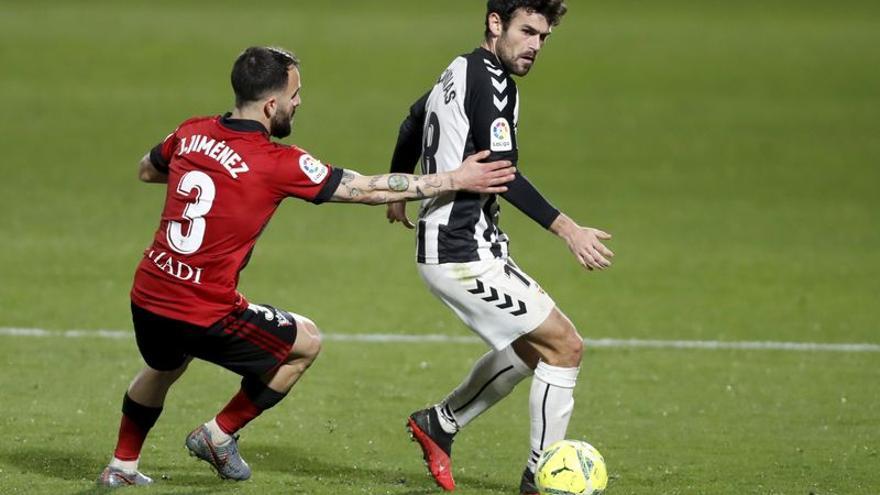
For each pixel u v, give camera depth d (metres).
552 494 18.70
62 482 20.09
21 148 58.00
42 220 45.72
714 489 20.56
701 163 59.16
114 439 22.84
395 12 99.19
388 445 23.23
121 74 75.00
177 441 23.03
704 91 75.56
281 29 90.00
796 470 21.75
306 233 45.25
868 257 43.00
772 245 44.62
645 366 29.95
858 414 25.98
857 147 62.59
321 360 29.91
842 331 33.69
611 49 86.62
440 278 19.66
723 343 32.31
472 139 19.53
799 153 61.25
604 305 36.25
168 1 101.00
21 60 77.19
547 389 19.59
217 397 26.39
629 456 22.64
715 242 44.97
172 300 18.86
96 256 40.69
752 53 86.56
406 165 21.25
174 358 19.39
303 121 65.62
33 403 25.30
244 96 18.92
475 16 97.75
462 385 20.53
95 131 61.91
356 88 74.06
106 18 91.56
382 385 27.80
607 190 53.62
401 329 33.25
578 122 67.31
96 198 49.69
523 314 19.42
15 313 33.47
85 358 29.31
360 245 43.66
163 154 19.56
